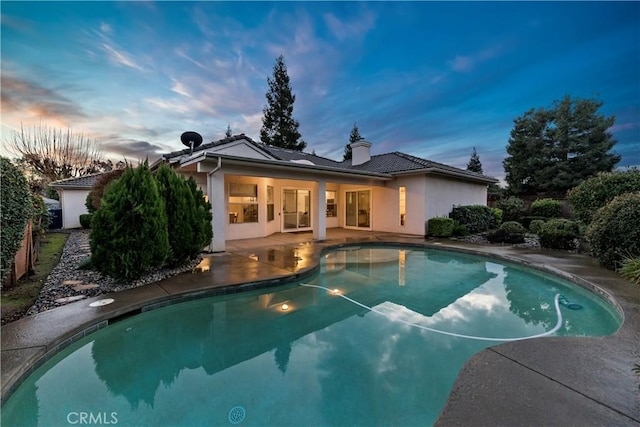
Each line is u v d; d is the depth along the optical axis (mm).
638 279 5410
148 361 3482
